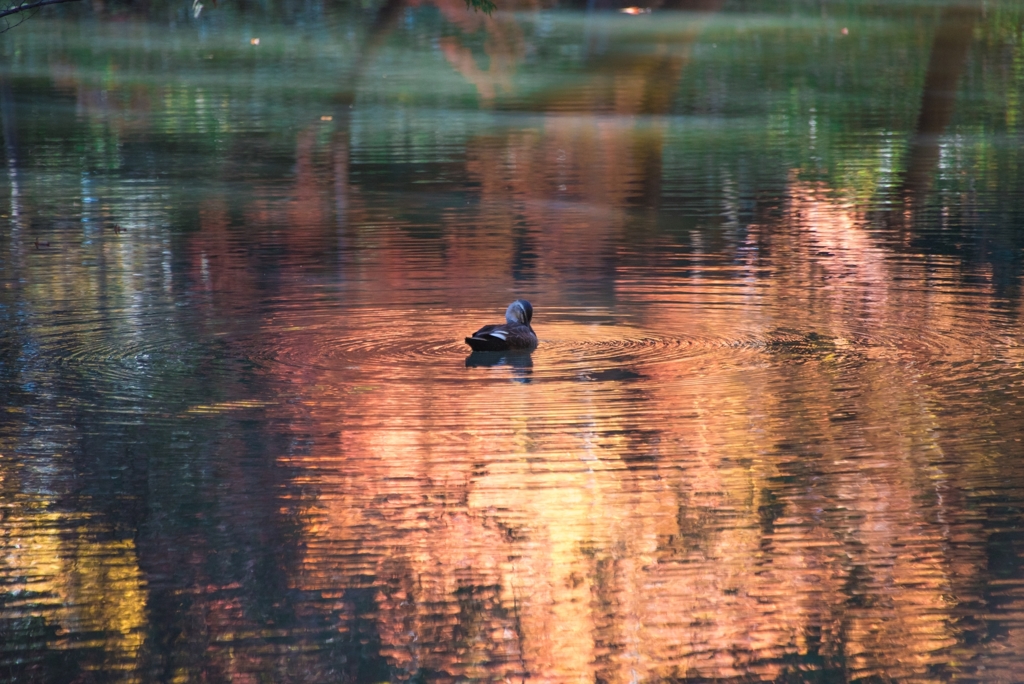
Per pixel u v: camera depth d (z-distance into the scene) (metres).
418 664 7.74
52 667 7.76
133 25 52.97
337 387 12.77
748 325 15.19
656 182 27.38
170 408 12.11
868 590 8.49
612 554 8.97
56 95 40.78
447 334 14.97
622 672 7.67
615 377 13.09
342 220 23.38
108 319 15.75
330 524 9.47
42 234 22.17
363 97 40.66
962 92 40.16
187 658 7.82
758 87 41.59
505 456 10.73
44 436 11.30
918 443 10.97
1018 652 7.79
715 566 8.79
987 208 23.92
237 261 19.67
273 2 56.09
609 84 42.53
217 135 34.38
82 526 9.48
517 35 50.31
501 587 8.55
